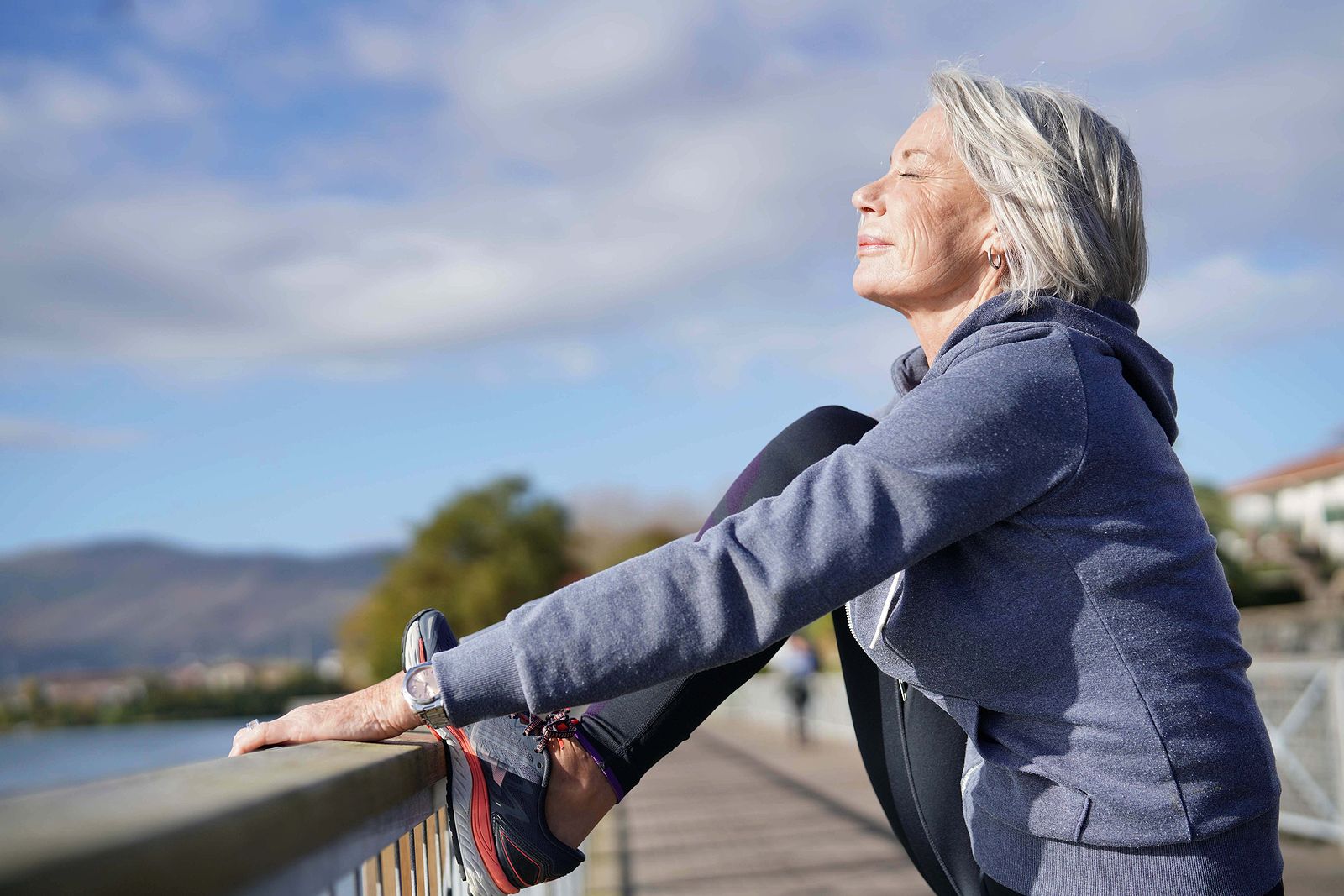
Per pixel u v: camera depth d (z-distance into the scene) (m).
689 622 0.98
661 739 1.22
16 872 0.31
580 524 60.69
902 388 1.38
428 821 1.21
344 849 0.64
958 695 1.13
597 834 7.58
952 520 1.01
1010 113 1.22
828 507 1.00
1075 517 1.06
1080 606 1.06
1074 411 1.06
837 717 18.17
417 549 55.72
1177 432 1.25
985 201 1.25
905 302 1.31
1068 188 1.20
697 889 5.15
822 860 5.91
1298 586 23.97
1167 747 1.04
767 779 11.72
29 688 86.12
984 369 1.07
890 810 1.38
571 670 0.97
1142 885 1.04
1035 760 1.08
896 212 1.27
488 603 53.16
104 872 0.34
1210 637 1.08
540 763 1.17
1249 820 1.07
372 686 1.07
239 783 0.53
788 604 0.98
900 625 1.11
